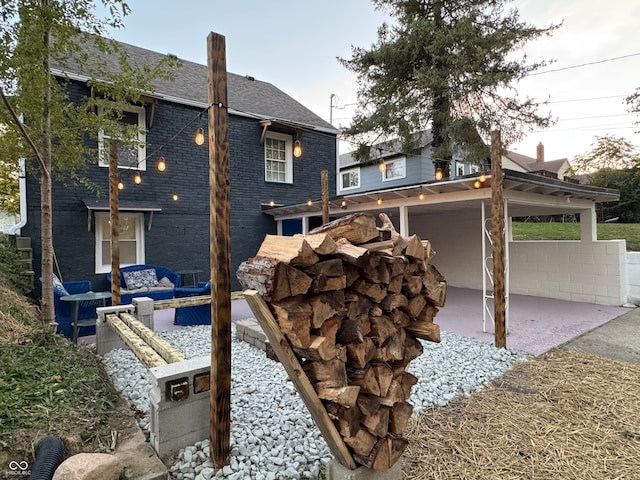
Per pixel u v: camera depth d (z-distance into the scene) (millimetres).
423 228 9531
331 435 1535
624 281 6438
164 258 7273
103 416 2271
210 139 1951
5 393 2195
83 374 2750
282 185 8961
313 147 9516
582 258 6824
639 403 2748
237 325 4641
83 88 6289
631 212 11844
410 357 1838
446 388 3016
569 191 5359
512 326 5078
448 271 8992
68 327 4691
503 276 4059
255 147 8586
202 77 8992
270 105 9469
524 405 2746
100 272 6531
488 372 3373
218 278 1940
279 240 1489
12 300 4078
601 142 16172
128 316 3842
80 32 3920
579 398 2838
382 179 14094
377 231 1608
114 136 4480
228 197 1986
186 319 5340
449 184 4895
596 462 2047
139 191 6992
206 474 1885
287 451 2133
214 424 1952
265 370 3473
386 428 1586
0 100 3490
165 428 2037
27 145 3877
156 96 6645
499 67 8898
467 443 2246
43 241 3838
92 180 6441
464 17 8688
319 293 1438
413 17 9406
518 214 7840
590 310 6066
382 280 1587
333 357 1437
